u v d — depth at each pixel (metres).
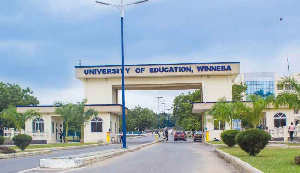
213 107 45.41
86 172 14.05
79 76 54.91
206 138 49.53
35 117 52.72
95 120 53.06
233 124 41.53
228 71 53.28
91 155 18.98
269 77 104.06
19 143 28.73
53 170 14.93
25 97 76.44
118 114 59.19
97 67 54.78
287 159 15.85
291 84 26.67
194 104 52.53
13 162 19.80
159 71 53.88
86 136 52.94
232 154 20.19
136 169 15.09
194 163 17.97
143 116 118.94
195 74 53.53
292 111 49.50
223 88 54.06
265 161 15.30
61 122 57.75
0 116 61.31
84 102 48.38
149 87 58.31
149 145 42.62
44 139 50.12
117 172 13.99
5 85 73.94
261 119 52.06
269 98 34.38
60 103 47.31
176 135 64.62
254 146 18.30
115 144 47.19
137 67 54.16
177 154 25.23
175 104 93.56
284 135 37.56
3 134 49.03
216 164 17.47
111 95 55.47
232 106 39.44
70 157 17.20
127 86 56.84
